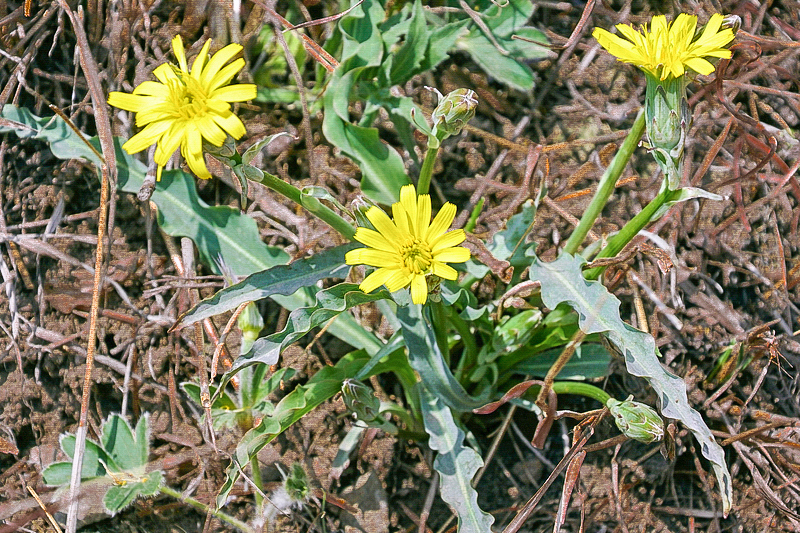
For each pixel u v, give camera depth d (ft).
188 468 1.46
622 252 1.40
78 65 1.53
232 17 1.53
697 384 1.52
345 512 1.46
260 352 1.31
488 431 1.49
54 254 1.50
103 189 1.43
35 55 1.54
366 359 1.44
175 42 1.27
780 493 1.52
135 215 1.52
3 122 1.47
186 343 1.48
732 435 1.51
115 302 1.50
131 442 1.44
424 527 1.45
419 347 1.38
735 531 1.51
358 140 1.50
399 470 1.47
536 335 1.45
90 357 1.40
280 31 1.49
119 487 1.42
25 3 1.52
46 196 1.52
